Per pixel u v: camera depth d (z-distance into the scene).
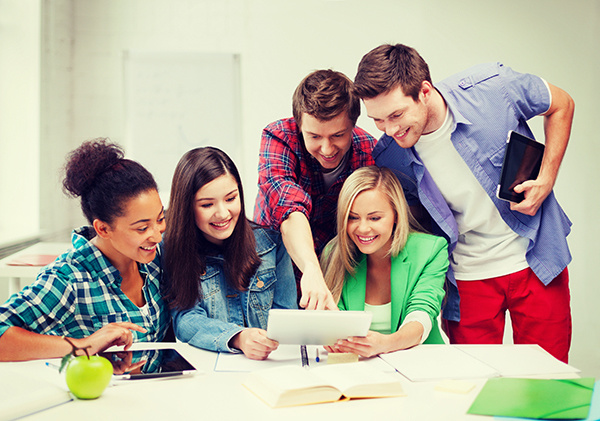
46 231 3.66
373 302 1.73
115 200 1.26
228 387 1.06
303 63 3.80
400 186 1.67
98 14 3.79
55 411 0.94
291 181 1.79
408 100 1.61
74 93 3.78
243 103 3.82
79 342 1.20
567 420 0.89
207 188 1.44
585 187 3.69
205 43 3.81
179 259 1.46
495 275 1.86
